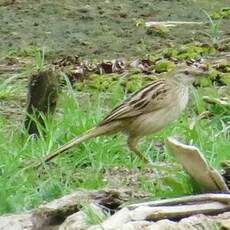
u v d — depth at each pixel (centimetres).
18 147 1320
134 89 1600
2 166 1241
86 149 1293
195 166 1010
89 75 1703
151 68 1723
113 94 1541
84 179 1220
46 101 1378
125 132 1236
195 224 947
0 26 2031
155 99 1205
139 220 959
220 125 1389
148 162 1244
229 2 2181
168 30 1978
